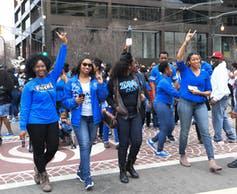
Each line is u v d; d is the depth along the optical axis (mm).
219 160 7379
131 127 6117
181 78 6859
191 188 5820
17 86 13188
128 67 5996
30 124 5586
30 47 62188
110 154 8062
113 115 6129
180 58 6691
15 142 9578
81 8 51875
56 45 48875
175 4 56375
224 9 58750
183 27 56812
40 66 5586
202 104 6738
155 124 11227
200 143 8891
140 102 6117
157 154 7672
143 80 6621
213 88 8477
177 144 8891
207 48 58531
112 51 46438
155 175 6469
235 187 5852
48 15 50438
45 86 5633
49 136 5684
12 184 6117
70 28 46688
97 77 5980
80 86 5785
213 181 6137
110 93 6059
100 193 5656
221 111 8742
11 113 13398
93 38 47438
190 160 7398
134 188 5848
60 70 5848
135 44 54531
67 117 7000
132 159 6262
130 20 53594
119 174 6535
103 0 52531
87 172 5781
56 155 7969
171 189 5781
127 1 53625
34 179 6219
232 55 59531
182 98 6809
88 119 5852
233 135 8977
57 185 6027
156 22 55188
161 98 7488
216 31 58625
